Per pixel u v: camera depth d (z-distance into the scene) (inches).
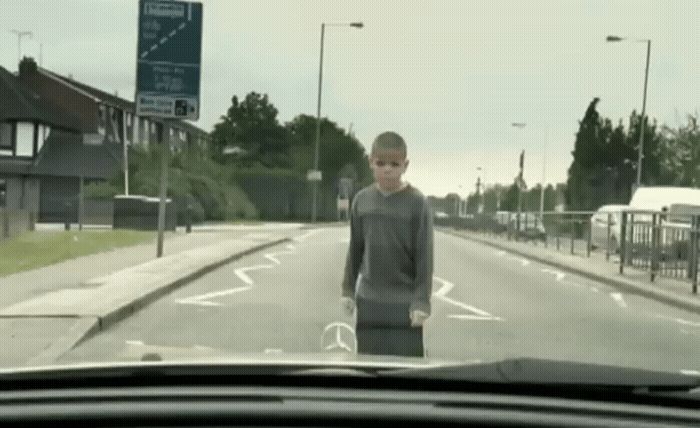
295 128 4074.8
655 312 629.0
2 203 2397.9
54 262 839.7
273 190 3090.6
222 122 4074.8
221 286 716.0
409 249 219.3
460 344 463.2
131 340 450.9
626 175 3376.0
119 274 733.9
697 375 102.8
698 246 707.4
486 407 91.7
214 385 99.5
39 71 2824.8
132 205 1636.3
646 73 1774.1
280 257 1055.0
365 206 221.0
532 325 541.3
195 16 896.3
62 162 2492.6
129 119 3100.4
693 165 3149.6
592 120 3484.3
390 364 114.0
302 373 103.0
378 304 218.5
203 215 2337.6
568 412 91.0
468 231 2716.5
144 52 892.0
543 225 1550.2
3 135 2436.0
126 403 90.8
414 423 88.7
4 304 536.7
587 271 921.5
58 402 91.2
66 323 470.0
